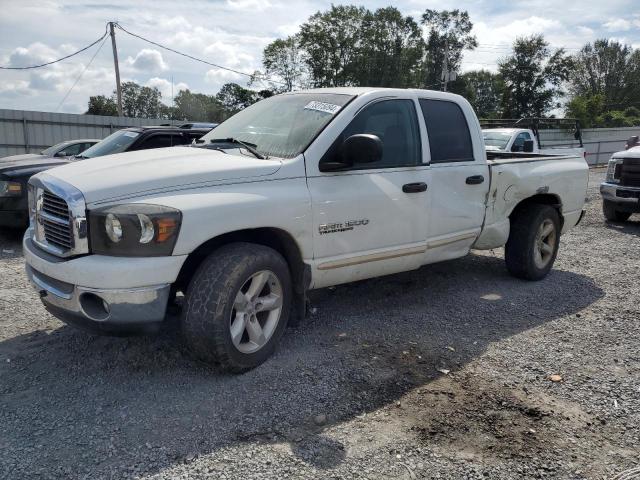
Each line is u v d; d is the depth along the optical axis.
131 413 3.29
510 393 3.67
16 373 3.77
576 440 3.17
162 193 3.47
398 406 3.46
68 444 2.98
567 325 4.93
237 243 3.79
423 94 4.98
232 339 3.63
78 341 4.28
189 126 12.84
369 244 4.46
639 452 3.09
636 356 4.30
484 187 5.42
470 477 2.81
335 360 4.05
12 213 7.56
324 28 63.59
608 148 30.41
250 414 3.30
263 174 3.84
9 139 22.81
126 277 3.26
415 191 4.71
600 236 9.11
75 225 3.35
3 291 5.52
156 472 2.76
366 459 2.92
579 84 77.38
